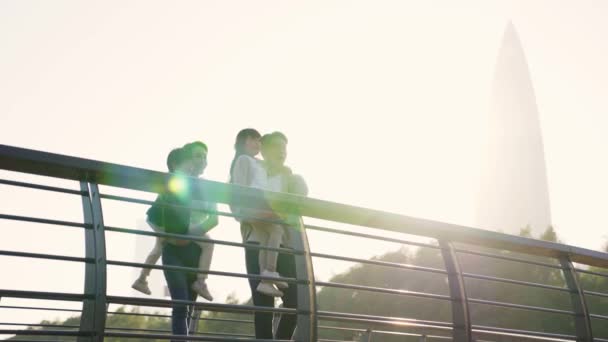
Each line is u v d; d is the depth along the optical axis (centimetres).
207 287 482
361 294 4150
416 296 436
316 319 382
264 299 473
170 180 339
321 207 398
